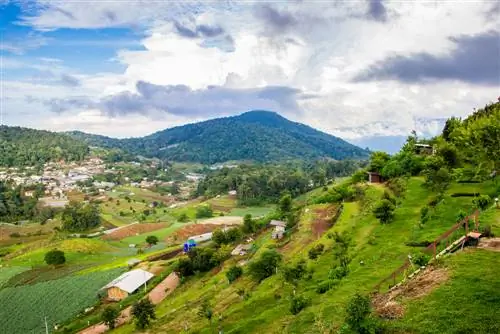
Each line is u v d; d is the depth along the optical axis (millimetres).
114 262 144625
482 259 39438
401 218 76438
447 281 37312
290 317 51844
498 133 58531
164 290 105688
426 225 65625
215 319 65312
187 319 73500
